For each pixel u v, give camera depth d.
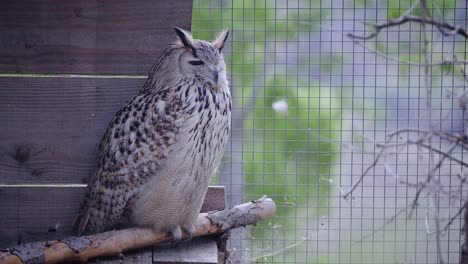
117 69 10.38
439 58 13.48
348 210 14.18
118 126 9.75
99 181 9.85
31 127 10.38
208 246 10.09
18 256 8.69
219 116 9.74
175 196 9.64
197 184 9.73
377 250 14.01
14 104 10.34
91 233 10.12
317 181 14.84
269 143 15.66
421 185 8.45
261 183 14.87
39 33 10.27
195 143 9.55
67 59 10.34
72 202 10.55
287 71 16.66
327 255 14.08
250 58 16.62
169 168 9.52
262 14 16.84
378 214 13.87
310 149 15.41
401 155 13.02
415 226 13.15
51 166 10.45
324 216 13.69
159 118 9.51
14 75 10.30
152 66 10.02
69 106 10.39
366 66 15.96
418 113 13.05
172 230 9.89
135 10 10.32
